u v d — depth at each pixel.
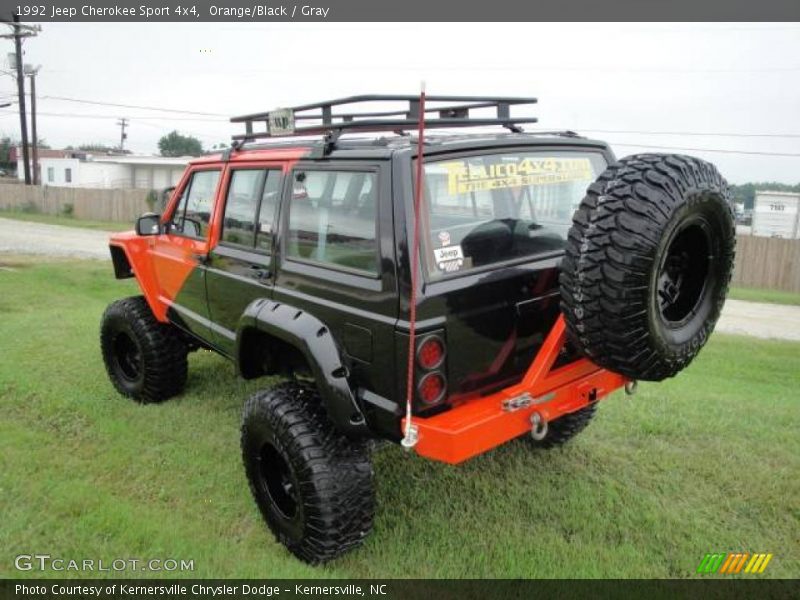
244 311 3.91
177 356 5.21
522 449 4.56
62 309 9.29
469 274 2.97
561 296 2.85
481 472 4.25
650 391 5.87
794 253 21.59
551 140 3.50
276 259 3.62
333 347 3.13
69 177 52.84
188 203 4.68
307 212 3.41
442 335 2.85
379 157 2.94
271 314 3.39
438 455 2.76
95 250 19.66
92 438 4.72
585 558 3.38
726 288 3.17
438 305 2.83
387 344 2.88
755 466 4.29
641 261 2.61
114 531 3.56
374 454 4.44
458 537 3.57
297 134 3.62
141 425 4.92
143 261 5.14
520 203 3.31
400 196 2.82
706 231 2.95
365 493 3.17
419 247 2.83
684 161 2.80
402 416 2.90
